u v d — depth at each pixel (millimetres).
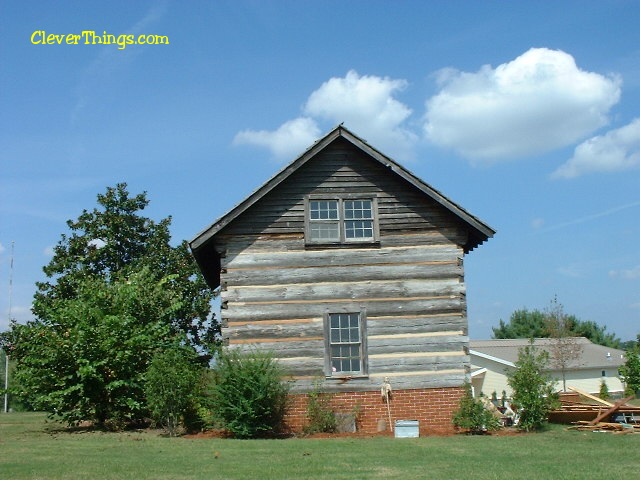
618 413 20125
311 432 18031
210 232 18969
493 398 35094
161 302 27812
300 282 19156
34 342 20453
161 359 18547
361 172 19969
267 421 17766
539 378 18656
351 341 19000
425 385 18844
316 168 19875
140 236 40656
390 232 19656
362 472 11617
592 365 50344
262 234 19359
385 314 19156
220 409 17328
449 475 11289
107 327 20000
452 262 19625
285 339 18812
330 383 18672
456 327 19234
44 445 15523
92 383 19703
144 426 20875
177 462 12719
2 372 61500
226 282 19000
